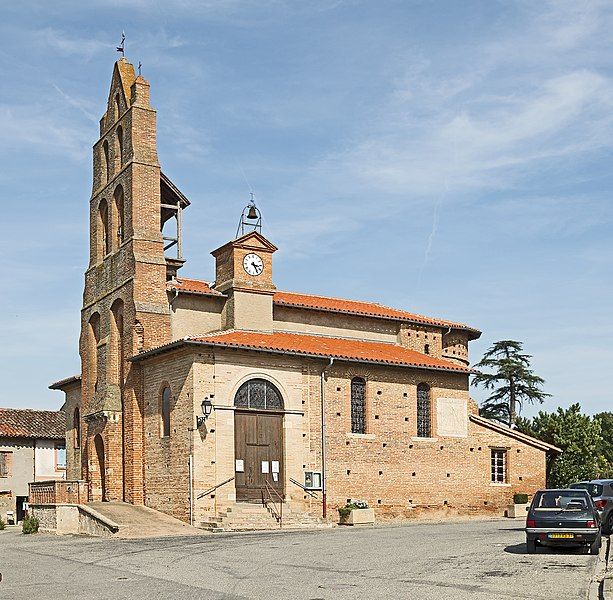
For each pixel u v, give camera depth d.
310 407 38.41
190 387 35.53
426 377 42.53
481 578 18.33
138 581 19.16
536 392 66.56
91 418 41.75
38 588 18.64
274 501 36.66
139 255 40.03
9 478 56.69
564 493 23.53
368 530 31.94
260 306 41.72
